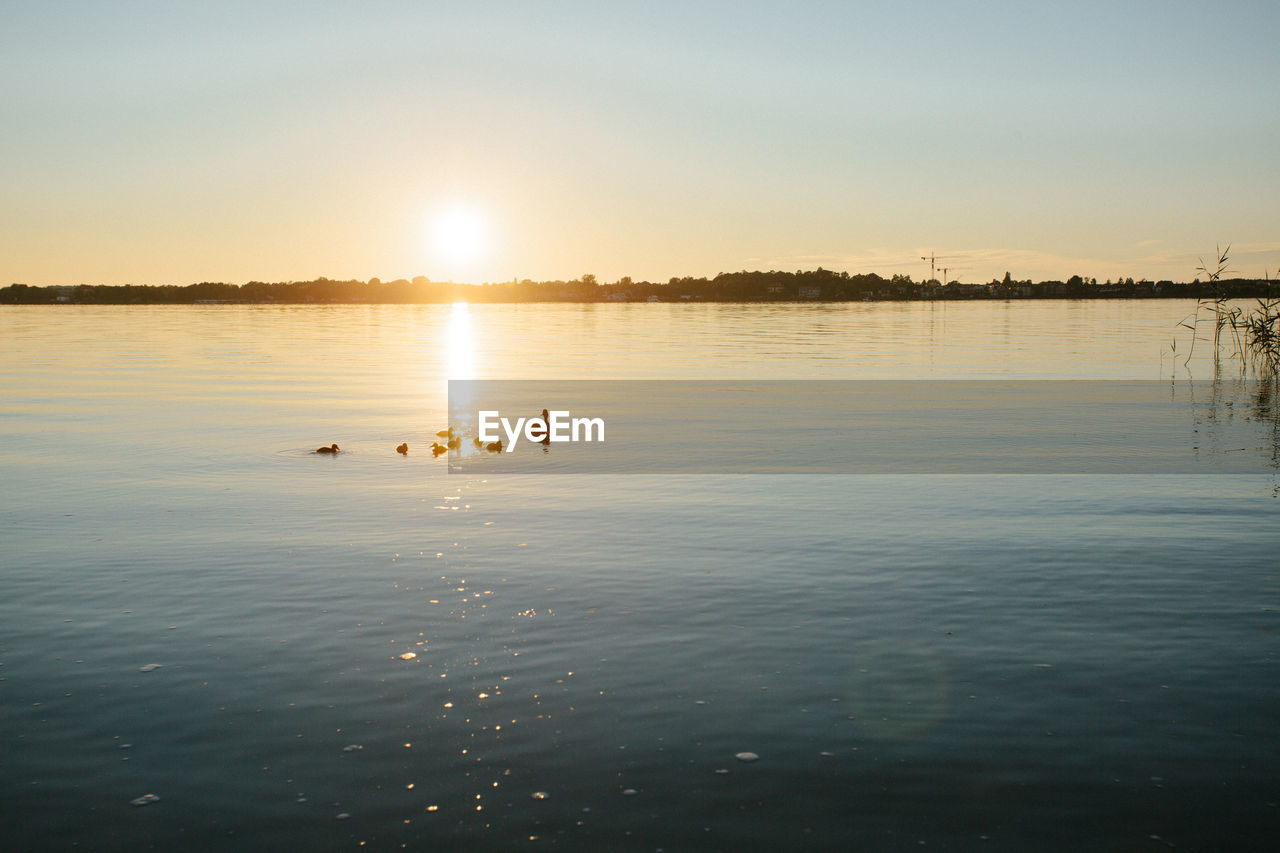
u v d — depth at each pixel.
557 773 6.62
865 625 9.35
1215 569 11.20
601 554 12.01
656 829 5.98
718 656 8.58
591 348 61.78
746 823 6.04
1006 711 7.49
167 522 13.78
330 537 12.91
